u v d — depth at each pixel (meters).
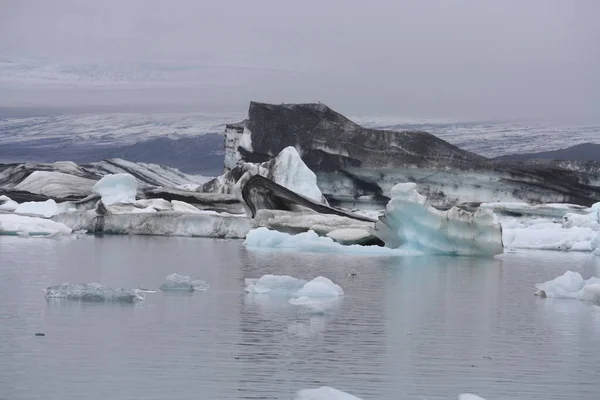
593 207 81.00
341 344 22.31
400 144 96.12
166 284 31.20
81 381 18.17
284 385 18.31
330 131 98.06
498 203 88.12
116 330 23.09
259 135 99.69
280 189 67.06
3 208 76.19
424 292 33.28
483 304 30.44
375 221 59.97
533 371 20.20
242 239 63.25
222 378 18.67
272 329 23.97
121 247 51.97
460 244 51.88
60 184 88.56
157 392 17.58
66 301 27.53
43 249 48.66
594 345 23.14
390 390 18.30
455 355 21.56
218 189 84.06
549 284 32.94
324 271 40.31
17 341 21.47
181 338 22.38
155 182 118.50
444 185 94.00
